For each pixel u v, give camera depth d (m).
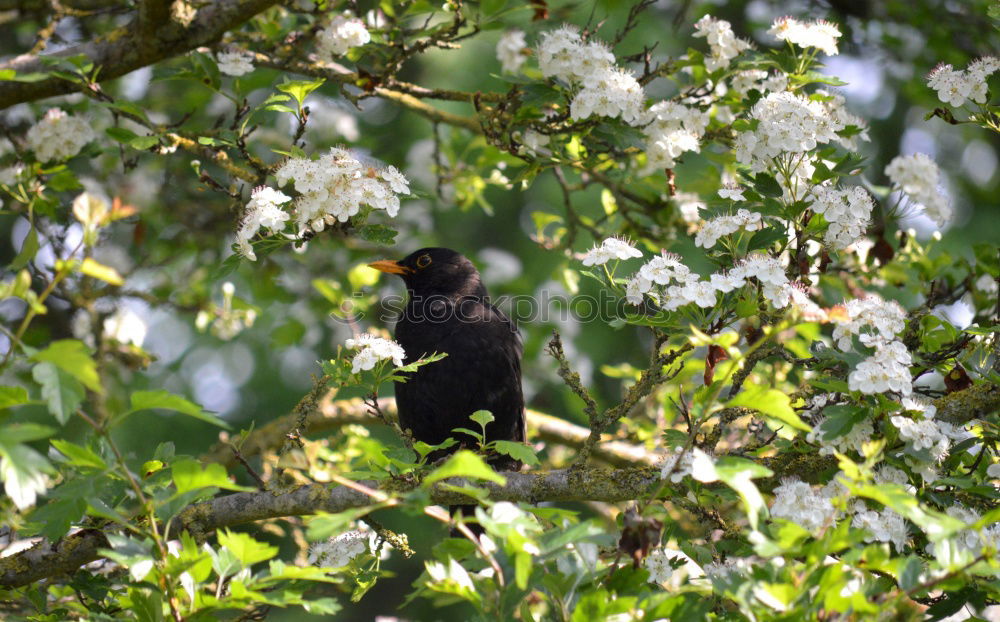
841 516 5.70
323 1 8.44
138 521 6.70
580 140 8.61
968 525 5.04
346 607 18.58
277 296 12.24
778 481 6.88
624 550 5.11
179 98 11.48
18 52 12.30
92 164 11.64
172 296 11.44
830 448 6.25
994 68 7.55
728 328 6.96
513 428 10.47
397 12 9.44
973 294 8.61
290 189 8.42
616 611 4.66
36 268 9.98
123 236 12.61
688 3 10.34
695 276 6.36
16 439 4.18
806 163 7.23
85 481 5.30
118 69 7.92
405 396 10.30
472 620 5.06
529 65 9.45
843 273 8.41
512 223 17.58
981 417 7.01
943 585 4.55
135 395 4.68
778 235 6.68
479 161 10.96
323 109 12.45
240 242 6.89
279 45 8.73
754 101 7.85
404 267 10.63
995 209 17.14
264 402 17.34
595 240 9.12
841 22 12.42
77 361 4.45
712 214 7.60
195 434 16.86
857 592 4.36
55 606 6.74
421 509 4.45
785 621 4.35
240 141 8.03
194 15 7.80
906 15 12.12
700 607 4.75
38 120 9.31
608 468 7.05
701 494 6.57
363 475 5.77
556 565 5.05
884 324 5.96
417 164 14.22
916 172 6.44
